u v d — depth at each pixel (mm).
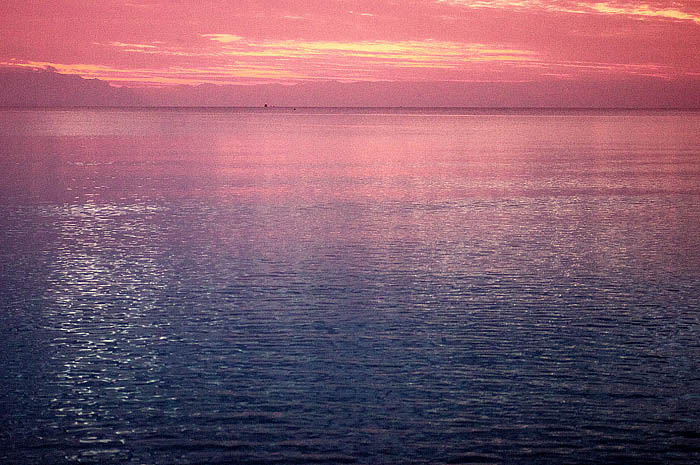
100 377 12055
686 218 27891
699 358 12969
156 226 25828
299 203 31688
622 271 19297
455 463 9336
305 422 10406
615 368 12508
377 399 11188
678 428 10273
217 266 19797
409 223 26656
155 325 14781
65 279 18422
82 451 9625
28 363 12688
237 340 13898
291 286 17797
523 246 22562
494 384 11789
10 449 9664
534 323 14945
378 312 15703
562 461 9406
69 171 44906
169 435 10047
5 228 25312
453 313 15617
